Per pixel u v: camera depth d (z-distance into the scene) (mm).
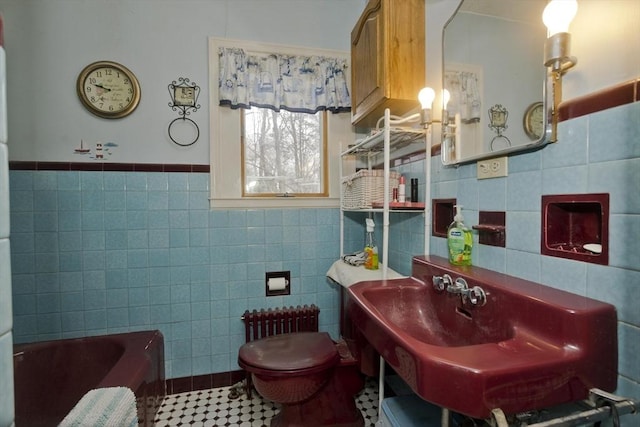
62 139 1733
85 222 1765
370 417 1605
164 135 1853
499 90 1006
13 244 1689
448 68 1272
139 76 1816
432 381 618
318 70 1986
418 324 1162
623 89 667
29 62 1695
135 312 1832
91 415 979
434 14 1408
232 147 1945
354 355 1588
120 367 1351
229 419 1629
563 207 841
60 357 1573
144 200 1831
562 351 659
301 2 2012
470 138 1149
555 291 801
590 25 734
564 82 802
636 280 651
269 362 1350
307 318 1957
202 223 1907
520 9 924
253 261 1982
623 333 676
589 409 686
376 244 2035
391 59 1425
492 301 877
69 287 1751
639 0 636
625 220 670
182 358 1890
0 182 402
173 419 1630
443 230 1349
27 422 1466
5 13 1660
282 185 2076
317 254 2078
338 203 2100
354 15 2086
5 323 405
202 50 1892
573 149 779
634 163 651
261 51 1945
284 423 1474
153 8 1831
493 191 1051
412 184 1511
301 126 2098
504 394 590
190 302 1897
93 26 1757
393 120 1453
